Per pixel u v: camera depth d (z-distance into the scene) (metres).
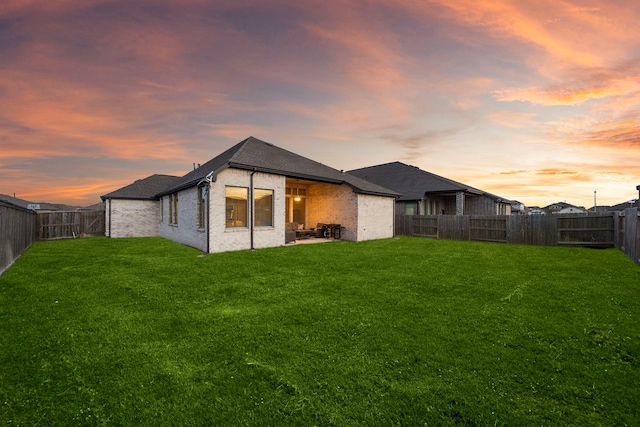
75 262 9.53
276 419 2.44
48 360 3.37
